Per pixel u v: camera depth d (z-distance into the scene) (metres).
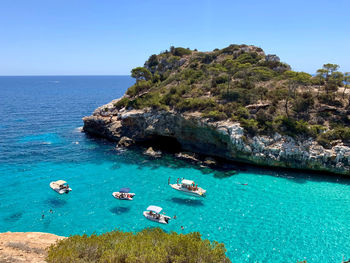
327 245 24.36
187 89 60.97
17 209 30.48
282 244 24.50
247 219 28.88
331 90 52.09
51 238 18.59
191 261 12.78
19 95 172.25
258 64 73.56
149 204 32.38
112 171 43.22
